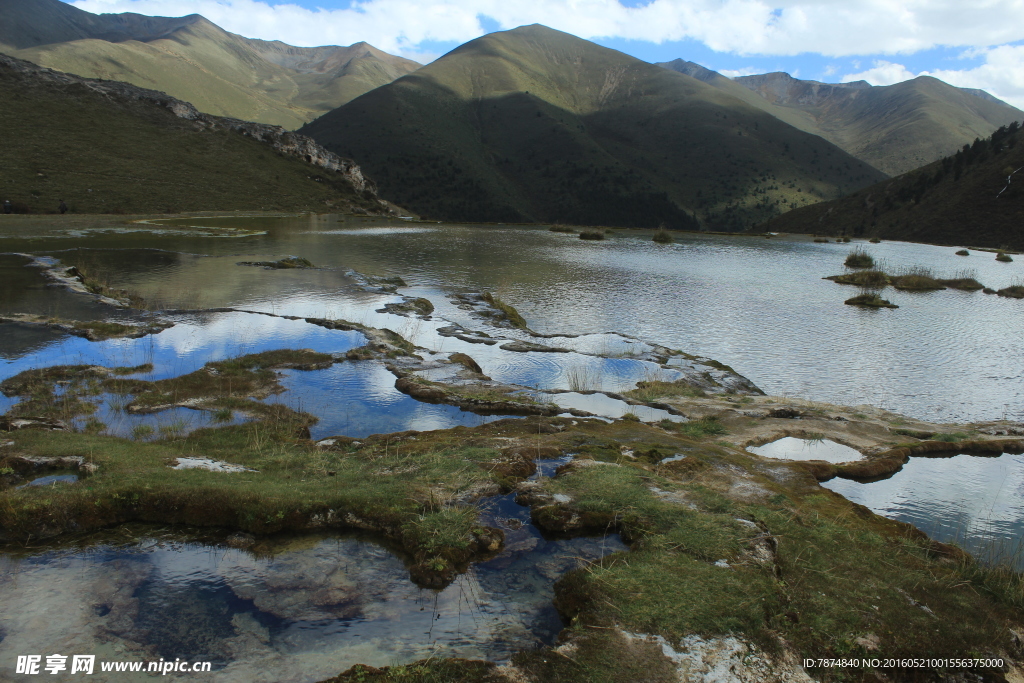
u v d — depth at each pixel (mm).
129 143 71875
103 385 10664
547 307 22469
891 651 4496
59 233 37969
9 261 25578
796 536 5980
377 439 8695
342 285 23641
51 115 69812
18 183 53500
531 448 8172
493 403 10445
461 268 30969
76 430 8695
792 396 13477
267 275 25531
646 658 4363
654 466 7812
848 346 18031
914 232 81625
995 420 12148
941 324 21312
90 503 6367
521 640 4777
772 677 4219
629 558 5609
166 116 83438
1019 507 7609
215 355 13203
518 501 6855
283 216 63094
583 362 14625
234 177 74625
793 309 23312
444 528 6086
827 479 8211
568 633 4664
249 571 5668
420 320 18219
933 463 9023
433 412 10273
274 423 9250
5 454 7422
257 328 15711
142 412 9539
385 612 5105
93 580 5492
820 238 65812
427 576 5504
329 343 14461
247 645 4660
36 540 6094
